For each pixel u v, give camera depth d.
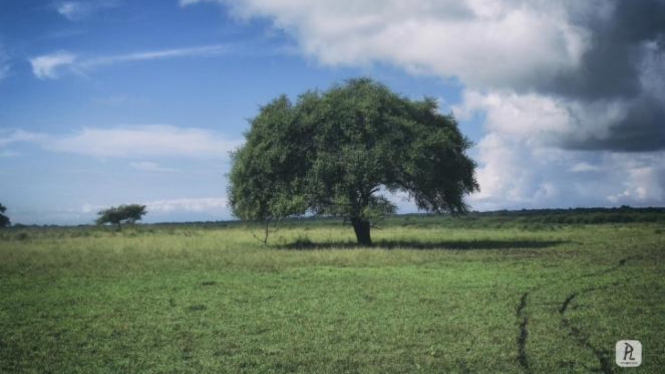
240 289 15.48
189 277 18.00
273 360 8.90
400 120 30.52
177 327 11.08
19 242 35.91
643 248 27.75
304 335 10.33
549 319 11.41
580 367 8.43
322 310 12.46
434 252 25.67
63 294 14.91
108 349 9.62
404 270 19.36
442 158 33.09
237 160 32.78
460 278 17.20
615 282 16.17
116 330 10.90
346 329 10.73
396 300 13.52
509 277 17.34
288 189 31.02
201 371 8.44
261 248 29.61
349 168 29.23
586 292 14.49
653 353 9.05
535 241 34.16
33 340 10.28
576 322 11.16
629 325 10.85
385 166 29.95
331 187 30.67
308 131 31.50
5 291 15.44
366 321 11.35
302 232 51.69
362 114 30.56
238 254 25.72
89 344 9.95
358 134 30.30
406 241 35.09
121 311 12.65
